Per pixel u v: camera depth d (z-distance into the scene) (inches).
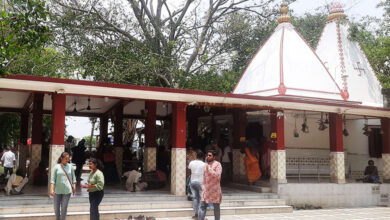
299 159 583.5
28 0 236.8
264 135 598.9
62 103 389.7
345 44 708.0
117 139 612.4
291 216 422.6
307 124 605.3
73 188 310.0
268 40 673.0
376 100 690.2
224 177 597.0
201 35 912.3
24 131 639.8
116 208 383.9
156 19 847.7
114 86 385.4
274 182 488.4
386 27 889.5
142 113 673.6
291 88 566.9
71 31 731.4
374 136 661.3
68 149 553.9
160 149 573.6
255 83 630.5
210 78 835.4
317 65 623.8
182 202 414.3
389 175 576.7
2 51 238.8
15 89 373.4
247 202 445.7
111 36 816.9
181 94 426.3
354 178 642.2
